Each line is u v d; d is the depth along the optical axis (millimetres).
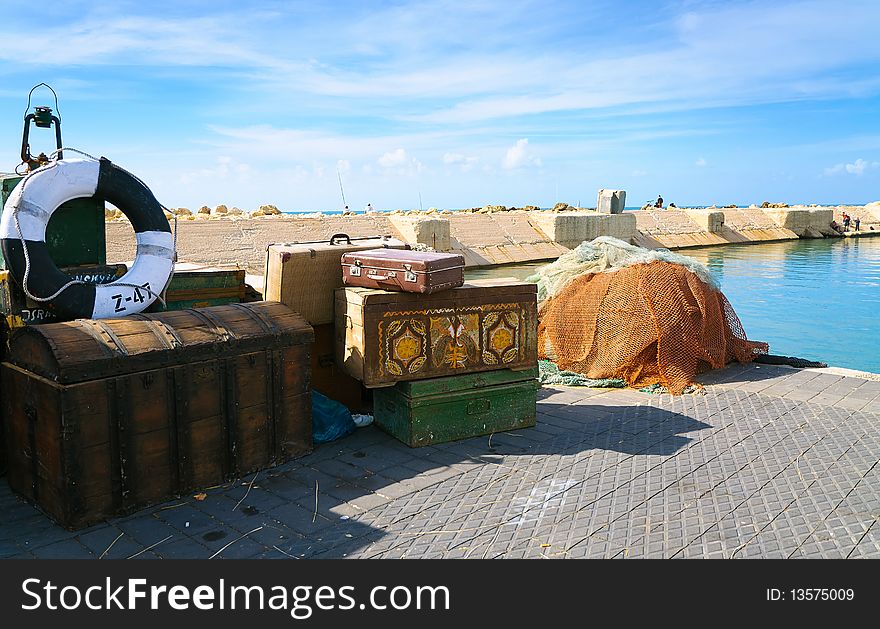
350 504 5273
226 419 5609
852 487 5512
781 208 57062
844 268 32906
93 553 4551
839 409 7723
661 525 4883
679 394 8477
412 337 6496
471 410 6770
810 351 16391
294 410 6137
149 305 6348
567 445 6594
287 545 4648
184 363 5312
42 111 6469
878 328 19062
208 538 4746
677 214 47375
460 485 5629
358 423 7043
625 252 10023
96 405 4840
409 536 4762
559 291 10008
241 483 5676
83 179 6039
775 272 31516
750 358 10281
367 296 6289
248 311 5992
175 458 5328
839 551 4504
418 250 7711
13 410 5270
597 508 5176
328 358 7203
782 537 4699
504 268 32906
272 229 27922
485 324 6805
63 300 5723
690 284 9570
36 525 4930
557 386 9062
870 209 61188
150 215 6438
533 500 5328
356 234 30156
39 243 5668
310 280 6895
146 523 4965
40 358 4906
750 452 6355
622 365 9016
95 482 4898
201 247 25312
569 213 39344
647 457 6246
